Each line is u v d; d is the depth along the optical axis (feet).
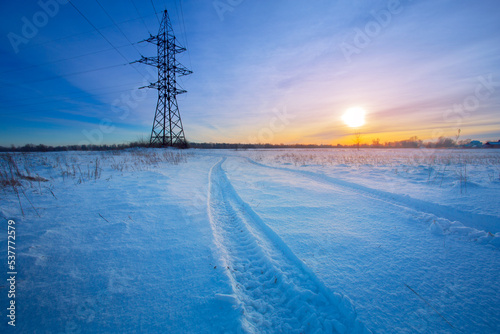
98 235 10.46
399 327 5.84
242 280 8.18
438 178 26.35
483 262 8.86
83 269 7.81
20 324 5.44
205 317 6.08
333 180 28.22
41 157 45.21
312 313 6.57
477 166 38.55
